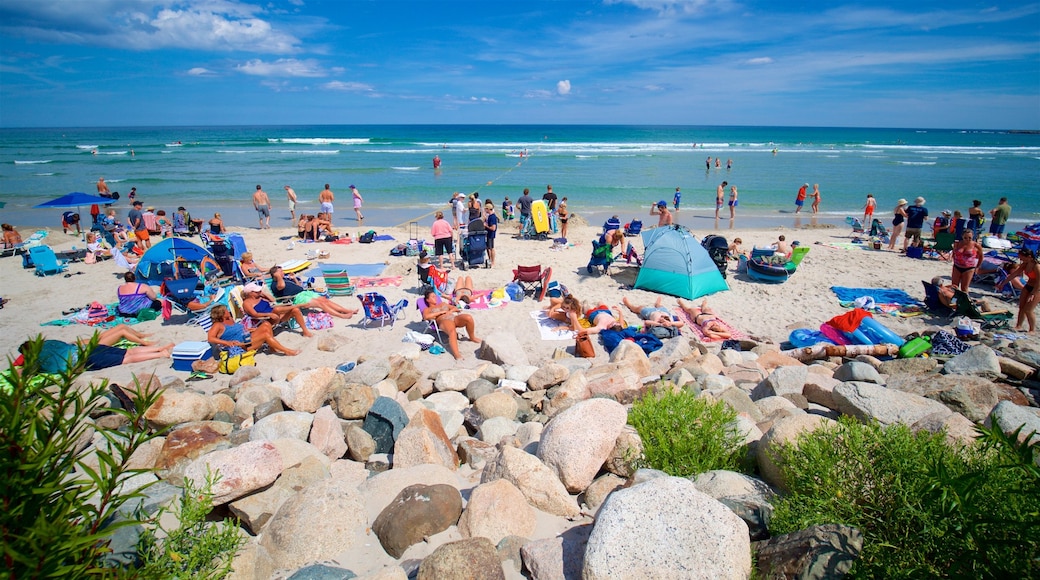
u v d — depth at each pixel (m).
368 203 25.92
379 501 3.76
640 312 10.54
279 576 3.12
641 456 3.92
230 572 2.86
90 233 15.37
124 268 13.80
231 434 5.11
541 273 11.43
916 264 14.38
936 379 5.95
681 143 80.69
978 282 12.52
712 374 6.62
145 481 4.01
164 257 12.09
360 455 4.86
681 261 11.66
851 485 2.96
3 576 1.49
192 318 10.10
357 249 16.03
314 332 9.48
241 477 3.61
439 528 3.41
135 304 10.20
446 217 22.48
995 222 16.39
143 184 32.12
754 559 2.73
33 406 1.58
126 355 8.16
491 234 13.93
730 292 12.03
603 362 8.19
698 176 36.84
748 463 3.91
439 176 35.94
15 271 13.62
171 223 19.94
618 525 2.71
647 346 8.84
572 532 3.18
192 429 4.66
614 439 3.98
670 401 4.32
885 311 10.67
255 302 9.02
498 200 26.41
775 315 10.68
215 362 7.80
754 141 93.94
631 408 4.95
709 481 3.49
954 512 2.37
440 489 3.60
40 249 13.12
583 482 3.82
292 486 3.89
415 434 4.50
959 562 2.25
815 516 2.86
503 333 8.59
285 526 3.33
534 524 3.48
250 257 12.10
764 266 12.64
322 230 17.56
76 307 10.85
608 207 25.30
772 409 5.30
